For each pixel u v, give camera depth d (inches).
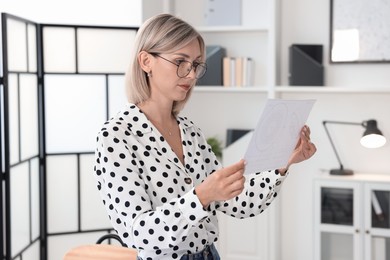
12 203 127.1
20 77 130.3
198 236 67.4
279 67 165.8
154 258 66.7
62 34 141.4
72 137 144.7
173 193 66.2
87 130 145.6
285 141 65.6
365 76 161.2
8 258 124.4
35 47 139.2
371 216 149.3
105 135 64.8
